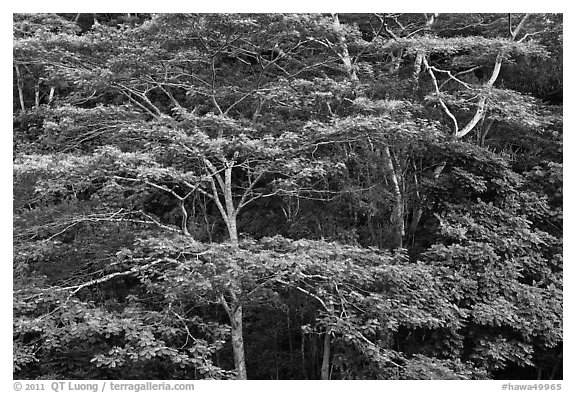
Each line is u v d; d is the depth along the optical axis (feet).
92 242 39.93
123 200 40.57
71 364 36.60
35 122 53.42
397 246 45.29
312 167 36.04
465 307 40.06
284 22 37.32
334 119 36.40
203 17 36.83
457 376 34.17
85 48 43.11
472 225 41.52
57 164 32.12
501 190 44.45
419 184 46.37
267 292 34.65
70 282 37.47
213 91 41.78
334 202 41.81
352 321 32.58
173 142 34.88
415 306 33.83
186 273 29.91
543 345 40.63
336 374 43.29
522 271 44.37
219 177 40.09
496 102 44.32
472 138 52.65
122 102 53.57
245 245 34.42
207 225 45.65
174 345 34.06
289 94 40.24
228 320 44.83
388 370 35.12
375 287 35.09
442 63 56.08
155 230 40.98
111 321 30.32
